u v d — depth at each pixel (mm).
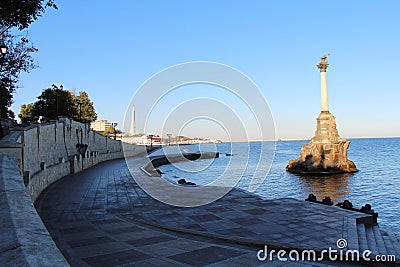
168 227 9383
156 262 6344
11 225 2896
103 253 6914
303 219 10477
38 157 21406
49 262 2203
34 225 3037
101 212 11734
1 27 16375
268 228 9336
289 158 95438
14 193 4312
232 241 7945
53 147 27938
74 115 59844
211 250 7176
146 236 8391
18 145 11945
